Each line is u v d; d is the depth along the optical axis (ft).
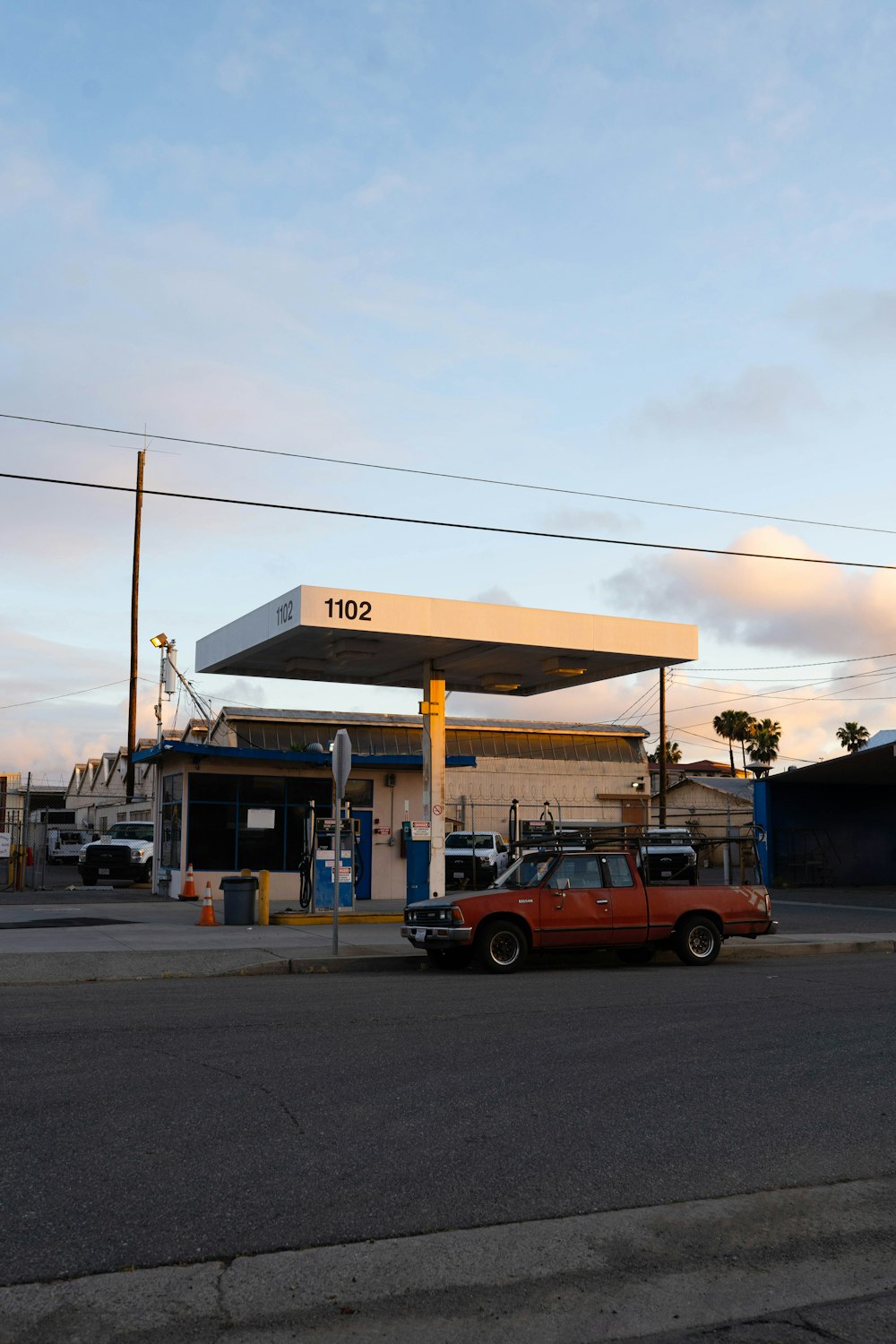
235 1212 18.16
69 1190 19.04
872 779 134.00
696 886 54.80
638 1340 14.34
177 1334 14.17
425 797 75.15
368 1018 36.01
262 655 74.54
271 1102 24.88
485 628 68.03
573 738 172.55
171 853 88.12
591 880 53.06
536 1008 38.42
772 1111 24.80
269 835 85.92
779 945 62.34
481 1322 14.75
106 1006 38.34
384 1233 17.49
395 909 76.64
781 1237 17.75
